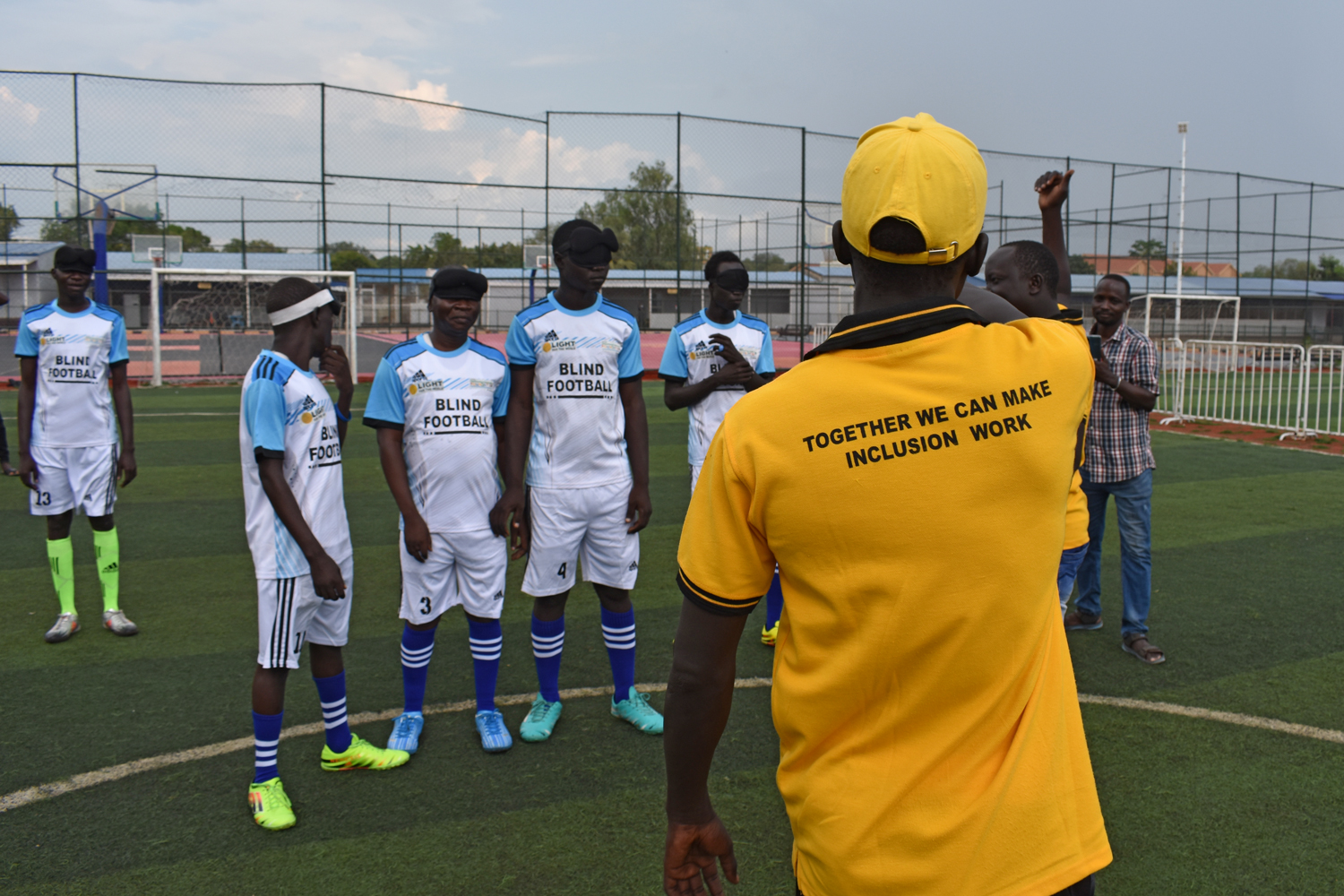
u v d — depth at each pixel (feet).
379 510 24.11
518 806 9.91
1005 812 4.08
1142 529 14.25
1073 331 4.57
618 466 11.85
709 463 4.21
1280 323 110.01
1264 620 15.99
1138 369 14.01
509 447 11.64
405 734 11.21
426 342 11.34
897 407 3.91
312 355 10.12
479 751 11.25
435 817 9.68
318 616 10.16
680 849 4.67
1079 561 11.35
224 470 28.89
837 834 4.17
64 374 14.82
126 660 14.02
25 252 82.58
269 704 9.54
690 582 4.26
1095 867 4.29
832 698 4.13
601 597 12.12
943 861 4.04
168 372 65.51
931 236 3.95
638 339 12.07
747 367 14.70
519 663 14.35
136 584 17.83
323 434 10.03
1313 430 40.40
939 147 4.03
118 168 50.67
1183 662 14.08
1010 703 4.15
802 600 4.14
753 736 11.56
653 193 60.34
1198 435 40.75
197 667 13.79
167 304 91.50
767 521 4.03
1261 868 8.72
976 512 3.91
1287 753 11.10
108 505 15.25
